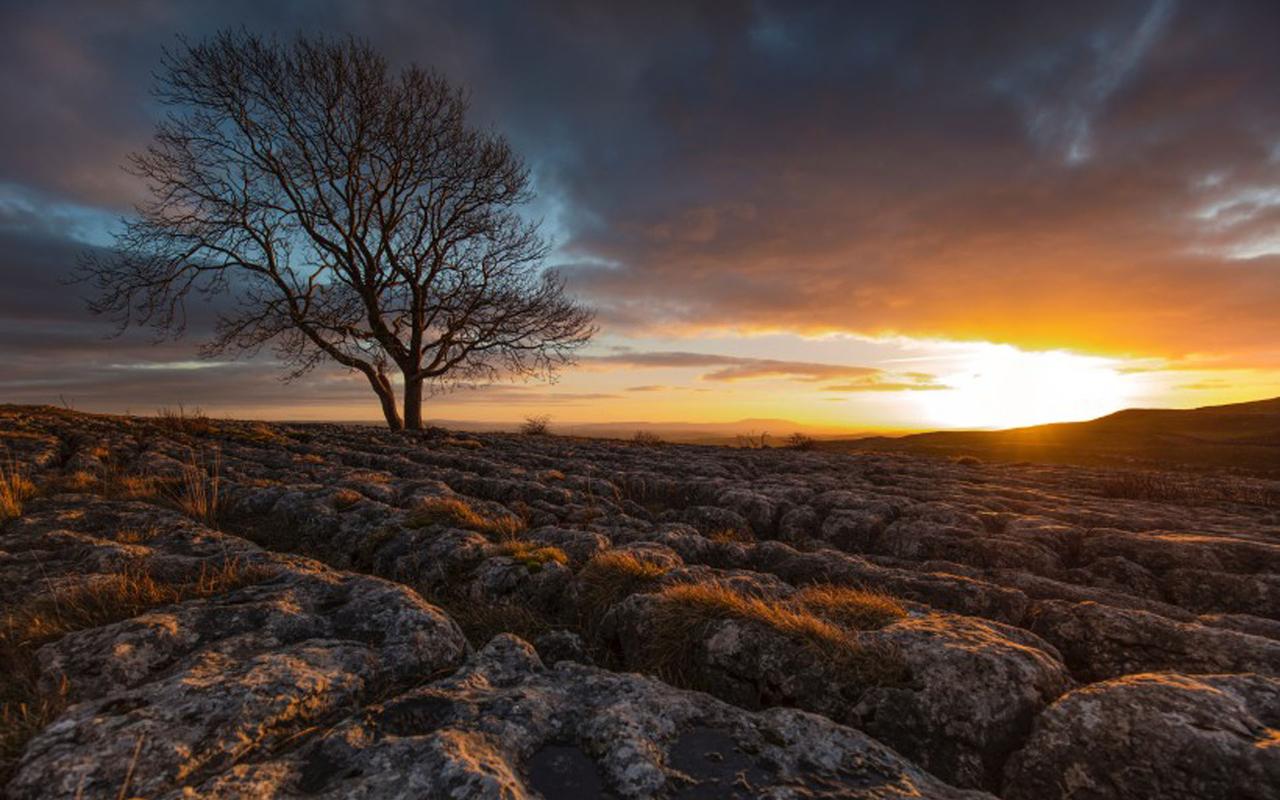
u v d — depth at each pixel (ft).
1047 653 16.94
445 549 27.25
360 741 11.60
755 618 17.80
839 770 11.23
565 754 11.82
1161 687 12.87
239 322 94.07
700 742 12.09
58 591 19.01
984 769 12.96
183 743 11.19
